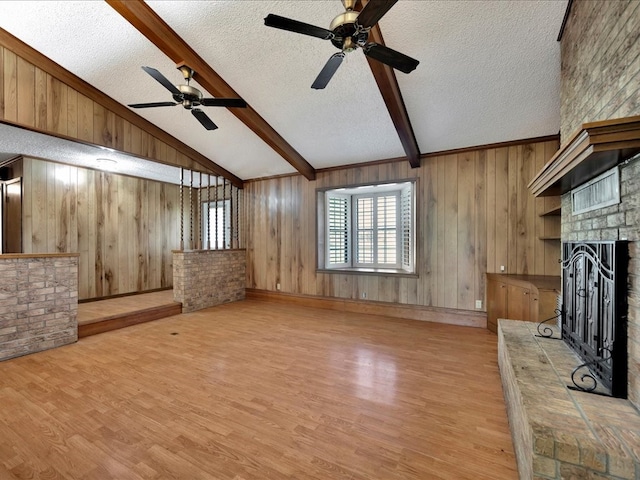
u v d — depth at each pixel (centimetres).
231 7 250
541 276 368
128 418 205
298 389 246
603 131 129
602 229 172
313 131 424
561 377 171
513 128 367
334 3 239
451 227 431
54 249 489
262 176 598
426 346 343
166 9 256
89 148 421
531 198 386
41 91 328
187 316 482
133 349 336
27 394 237
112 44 304
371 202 576
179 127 453
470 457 169
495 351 327
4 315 305
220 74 327
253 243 618
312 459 168
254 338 373
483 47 257
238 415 209
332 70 224
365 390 244
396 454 172
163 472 158
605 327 162
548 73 278
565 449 118
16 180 467
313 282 550
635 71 136
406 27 245
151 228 636
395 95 306
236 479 154
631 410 138
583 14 195
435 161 441
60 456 169
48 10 265
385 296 484
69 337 353
